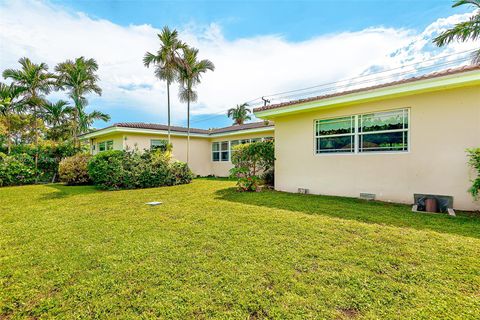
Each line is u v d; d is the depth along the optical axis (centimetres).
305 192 797
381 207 569
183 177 1173
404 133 619
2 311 213
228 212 535
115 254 321
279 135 866
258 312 205
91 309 213
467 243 338
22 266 291
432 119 578
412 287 236
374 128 664
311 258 300
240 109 3066
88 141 1839
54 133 1911
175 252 324
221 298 223
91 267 287
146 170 1047
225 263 290
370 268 274
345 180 715
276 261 293
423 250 317
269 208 569
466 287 235
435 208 552
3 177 1177
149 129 1428
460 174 547
